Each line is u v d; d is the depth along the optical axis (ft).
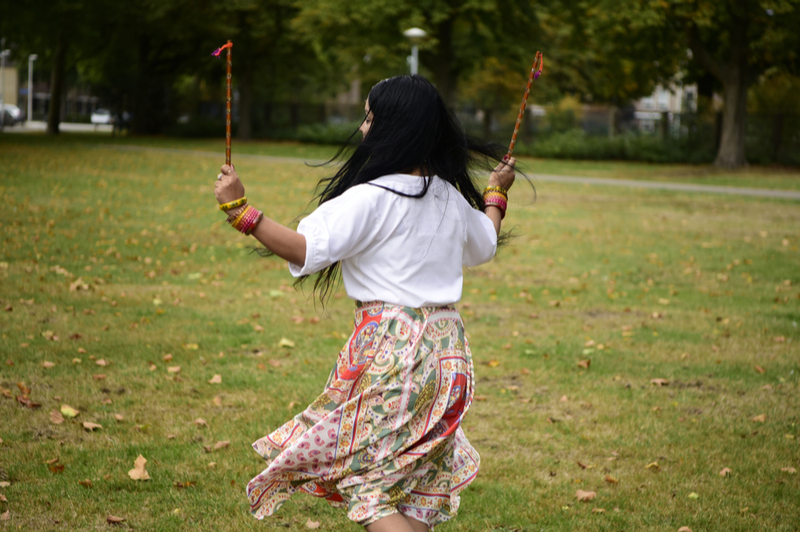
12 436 12.60
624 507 11.18
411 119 7.39
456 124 7.86
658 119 106.83
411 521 7.34
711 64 87.35
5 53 181.37
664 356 18.94
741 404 15.70
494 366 17.74
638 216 47.19
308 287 25.48
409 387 7.09
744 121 88.84
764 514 11.03
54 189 47.29
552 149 106.22
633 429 14.16
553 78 131.13
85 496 10.71
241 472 11.69
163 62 136.87
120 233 33.55
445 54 104.27
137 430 13.12
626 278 28.99
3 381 15.01
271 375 16.30
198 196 48.52
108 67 140.26
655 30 85.15
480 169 8.42
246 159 84.28
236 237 34.47
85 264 26.84
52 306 20.77
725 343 20.24
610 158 103.76
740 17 81.25
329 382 7.59
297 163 80.07
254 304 22.72
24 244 29.27
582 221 44.47
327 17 103.30
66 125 214.07
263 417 13.91
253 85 139.33
